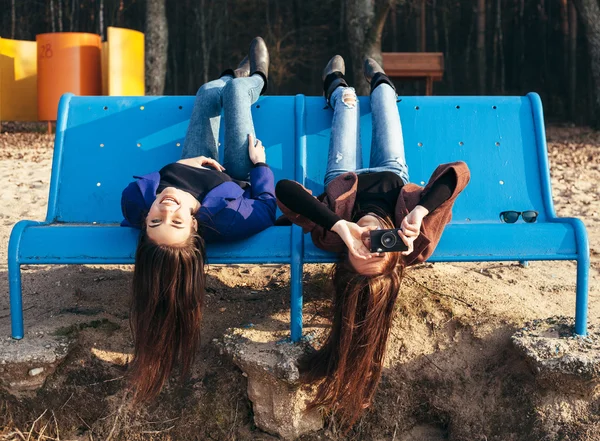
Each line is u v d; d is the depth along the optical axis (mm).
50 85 10633
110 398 3350
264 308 3725
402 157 3570
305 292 3830
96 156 4004
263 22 20391
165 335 2977
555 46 20203
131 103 4137
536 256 3195
